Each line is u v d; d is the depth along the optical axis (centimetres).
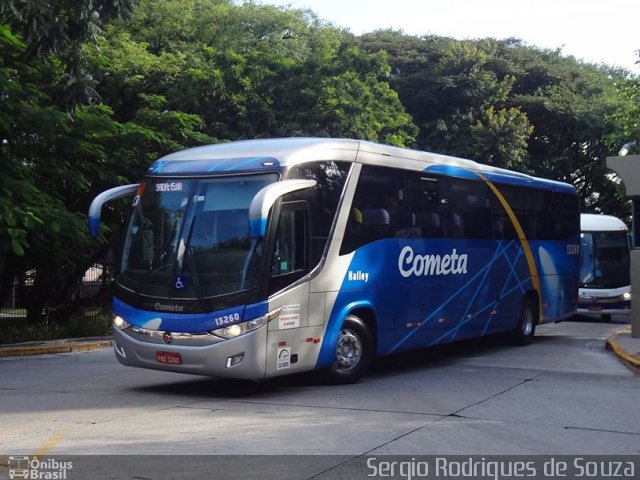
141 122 2198
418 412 940
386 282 1222
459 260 1425
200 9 3091
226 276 1007
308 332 1067
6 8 1438
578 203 1961
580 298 2577
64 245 1981
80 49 1744
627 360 1403
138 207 1103
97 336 2030
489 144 3616
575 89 4325
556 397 1054
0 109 1706
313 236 1083
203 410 951
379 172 1224
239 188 1040
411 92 3844
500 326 1589
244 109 2689
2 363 1539
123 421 884
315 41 3522
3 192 1638
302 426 854
